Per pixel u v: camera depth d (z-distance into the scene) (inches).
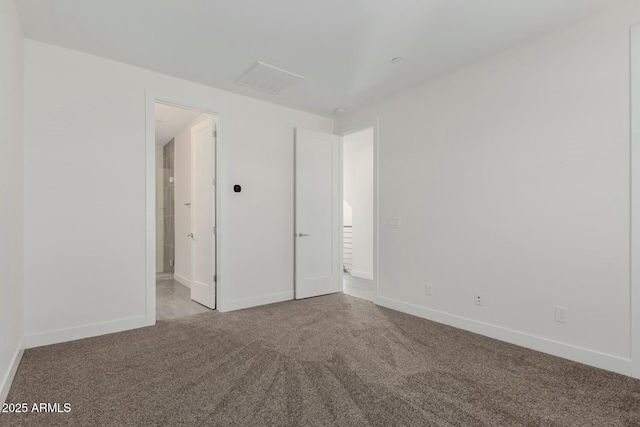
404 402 68.8
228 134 140.9
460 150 118.1
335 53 107.4
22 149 94.6
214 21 89.7
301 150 161.8
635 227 80.1
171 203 227.5
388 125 146.4
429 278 128.0
